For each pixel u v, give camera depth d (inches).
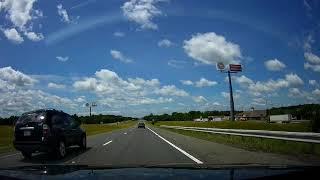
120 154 774.5
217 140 1272.1
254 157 671.8
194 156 716.7
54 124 748.6
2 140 1466.5
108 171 166.7
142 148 928.9
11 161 686.5
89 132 2406.5
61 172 162.1
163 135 1761.8
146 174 157.1
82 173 160.6
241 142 1104.8
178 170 165.9
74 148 947.3
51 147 721.6
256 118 7219.5
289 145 849.5
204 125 3255.4
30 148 720.3
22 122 737.6
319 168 165.2
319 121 1743.4
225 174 152.8
